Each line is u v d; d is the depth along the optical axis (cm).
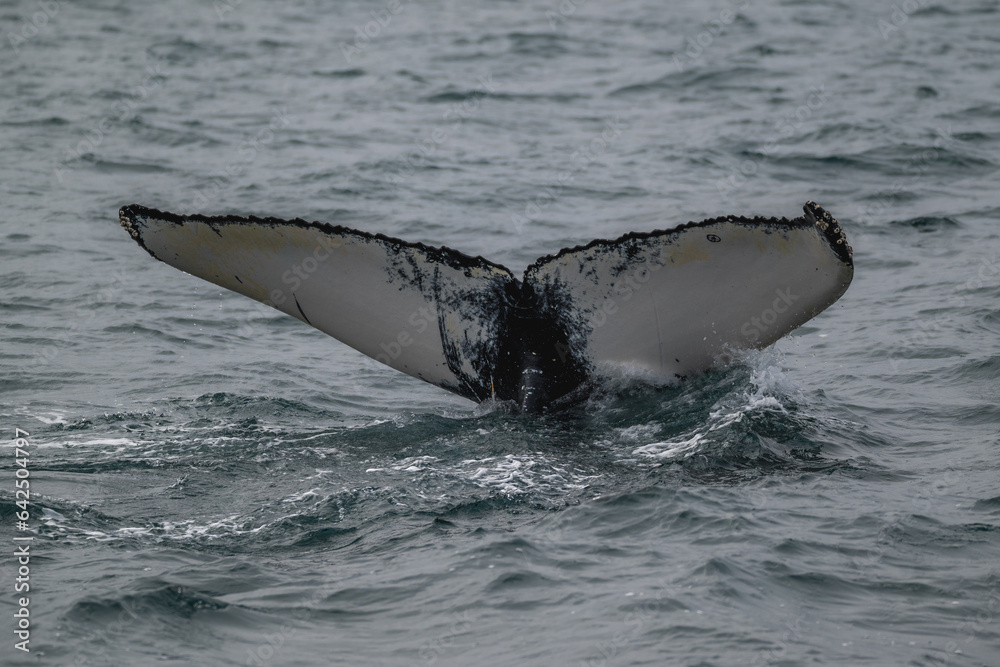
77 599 2162
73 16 13200
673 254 3031
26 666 1948
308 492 2730
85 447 3131
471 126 8319
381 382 3981
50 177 7062
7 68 10450
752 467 2795
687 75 9744
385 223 6141
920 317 4412
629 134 7988
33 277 5259
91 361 4178
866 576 2255
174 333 4569
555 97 9144
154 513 2639
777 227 2936
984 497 2619
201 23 12812
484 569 2308
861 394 3528
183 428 3344
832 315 4538
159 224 3044
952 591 2189
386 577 2297
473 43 11325
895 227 5812
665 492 2627
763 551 2352
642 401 3138
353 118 8612
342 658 2003
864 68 9831
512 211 6338
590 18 12694
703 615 2109
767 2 13475
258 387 3891
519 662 1980
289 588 2253
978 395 3466
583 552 2380
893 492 2659
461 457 2898
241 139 8031
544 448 2916
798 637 2034
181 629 2086
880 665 1936
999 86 9019
